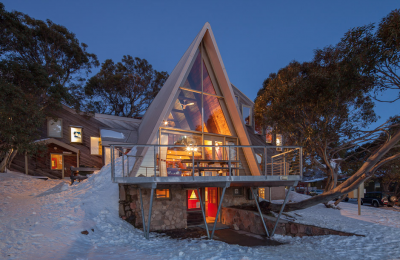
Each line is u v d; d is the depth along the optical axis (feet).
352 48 33.71
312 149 45.21
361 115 42.27
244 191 44.98
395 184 93.56
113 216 31.37
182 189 36.09
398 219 40.06
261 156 59.31
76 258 19.89
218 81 45.27
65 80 77.36
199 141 41.37
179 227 35.45
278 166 56.18
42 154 56.34
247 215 36.27
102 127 69.67
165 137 37.96
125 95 113.19
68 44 74.49
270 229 33.47
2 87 35.63
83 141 67.15
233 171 39.52
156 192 34.06
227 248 24.45
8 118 34.32
